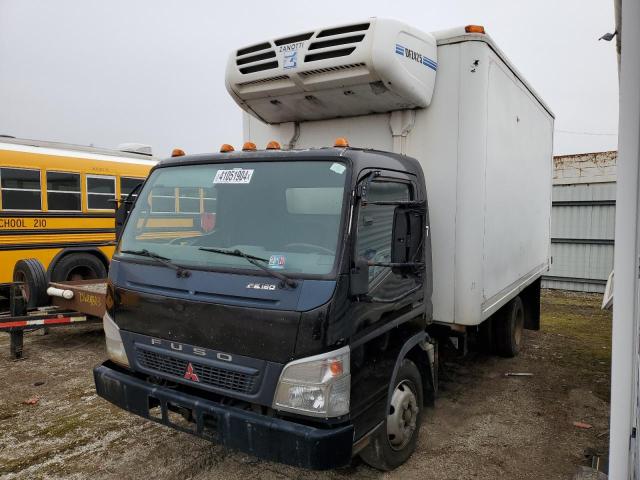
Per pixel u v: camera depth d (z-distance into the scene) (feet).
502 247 15.78
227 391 9.38
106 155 32.37
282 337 8.79
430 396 13.32
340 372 8.77
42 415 14.96
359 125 14.61
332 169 9.87
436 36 13.57
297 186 10.12
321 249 9.26
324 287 8.77
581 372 19.81
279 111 14.89
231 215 10.77
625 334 7.14
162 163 12.53
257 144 16.62
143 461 12.22
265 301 9.11
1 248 26.21
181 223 11.37
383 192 10.94
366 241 9.95
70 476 11.55
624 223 7.07
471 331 16.43
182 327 9.98
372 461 11.04
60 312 21.44
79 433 13.76
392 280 10.85
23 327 20.11
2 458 12.39
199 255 10.55
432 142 13.52
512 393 17.37
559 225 42.80
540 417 15.30
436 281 13.56
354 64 12.12
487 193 13.80
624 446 7.23
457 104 13.19
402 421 11.70
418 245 10.91
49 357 20.85
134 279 11.00
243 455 12.54
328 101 13.75
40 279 22.21
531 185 20.04
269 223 10.21
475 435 13.96
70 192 29.40
